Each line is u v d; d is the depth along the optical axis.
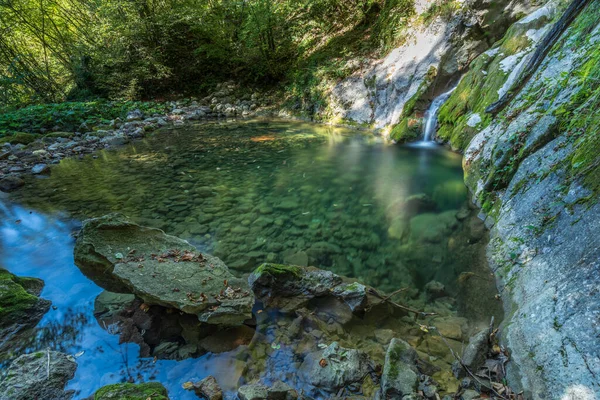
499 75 5.93
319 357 2.29
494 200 3.90
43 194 5.80
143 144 9.17
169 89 15.21
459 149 6.41
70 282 3.31
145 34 14.14
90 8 14.36
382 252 3.71
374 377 2.15
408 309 2.82
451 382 2.07
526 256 2.75
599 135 2.65
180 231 4.29
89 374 2.28
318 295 2.94
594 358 1.64
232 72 15.23
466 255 3.40
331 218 4.56
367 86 9.85
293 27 13.73
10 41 13.63
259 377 2.21
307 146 8.28
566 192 2.73
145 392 2.02
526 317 2.20
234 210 4.89
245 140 9.19
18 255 3.86
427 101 8.01
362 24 11.71
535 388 1.81
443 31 7.92
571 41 4.06
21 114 10.48
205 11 14.55
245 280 3.03
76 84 14.48
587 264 2.07
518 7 7.10
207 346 2.49
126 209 5.03
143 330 2.66
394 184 5.54
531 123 3.79
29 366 2.28
